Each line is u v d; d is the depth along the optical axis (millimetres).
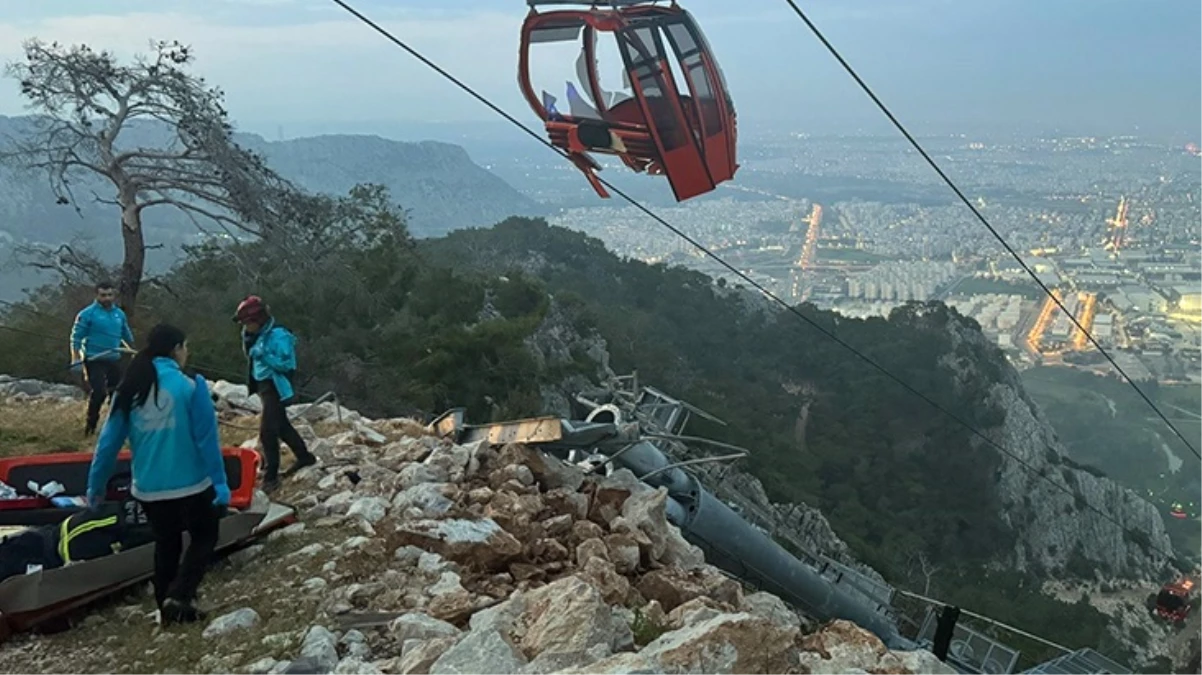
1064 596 52625
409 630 4984
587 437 8445
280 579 5863
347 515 6867
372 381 24375
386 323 28375
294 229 23812
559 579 5609
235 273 28016
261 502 6723
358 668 4488
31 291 21797
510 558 6301
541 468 8172
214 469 5137
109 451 4992
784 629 4547
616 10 8984
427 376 26094
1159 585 57969
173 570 5266
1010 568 51875
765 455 45625
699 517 9562
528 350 29844
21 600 5238
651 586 6305
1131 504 65875
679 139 9102
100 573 5508
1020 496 58094
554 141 9242
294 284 26609
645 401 11461
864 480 52750
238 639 5047
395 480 7602
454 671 4242
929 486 55344
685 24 9133
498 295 38375
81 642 5223
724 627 4430
